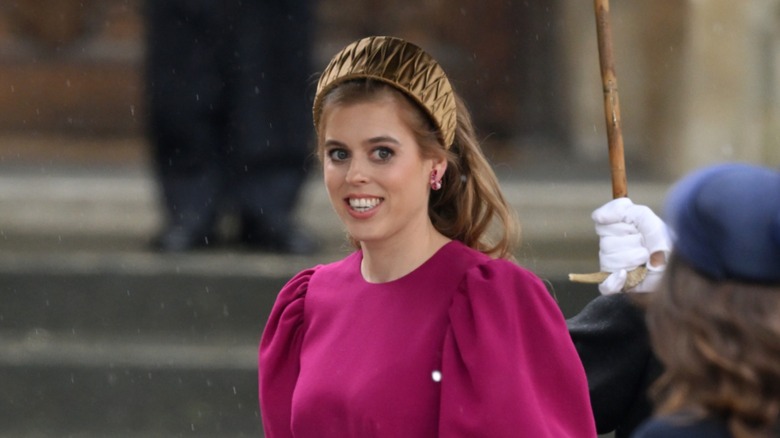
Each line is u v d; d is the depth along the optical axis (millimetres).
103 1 41562
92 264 28219
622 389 12000
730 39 35719
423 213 11273
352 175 11016
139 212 33781
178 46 27516
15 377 26797
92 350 27359
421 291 11031
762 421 7168
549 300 10953
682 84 36469
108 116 41625
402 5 42062
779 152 35812
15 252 29656
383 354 10852
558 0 41750
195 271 27844
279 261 28203
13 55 41375
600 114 41469
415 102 11031
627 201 12242
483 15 42312
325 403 10969
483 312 10648
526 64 42469
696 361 7336
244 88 27656
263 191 28453
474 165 11688
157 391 26766
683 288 7480
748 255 7254
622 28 39469
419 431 10641
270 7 27484
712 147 36031
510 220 11836
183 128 27984
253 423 26688
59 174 37562
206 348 27516
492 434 10273
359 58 11102
